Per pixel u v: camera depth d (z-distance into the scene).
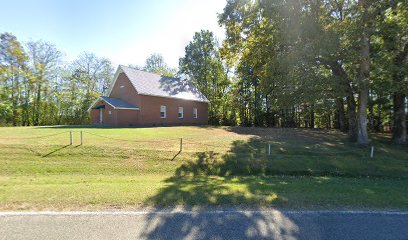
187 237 3.39
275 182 7.52
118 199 4.79
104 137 13.68
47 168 8.78
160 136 15.60
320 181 7.91
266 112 33.28
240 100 34.12
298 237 3.48
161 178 8.31
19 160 9.18
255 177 9.02
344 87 12.02
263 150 12.40
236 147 12.95
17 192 5.09
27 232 3.44
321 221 4.05
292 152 12.17
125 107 23.88
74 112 38.22
